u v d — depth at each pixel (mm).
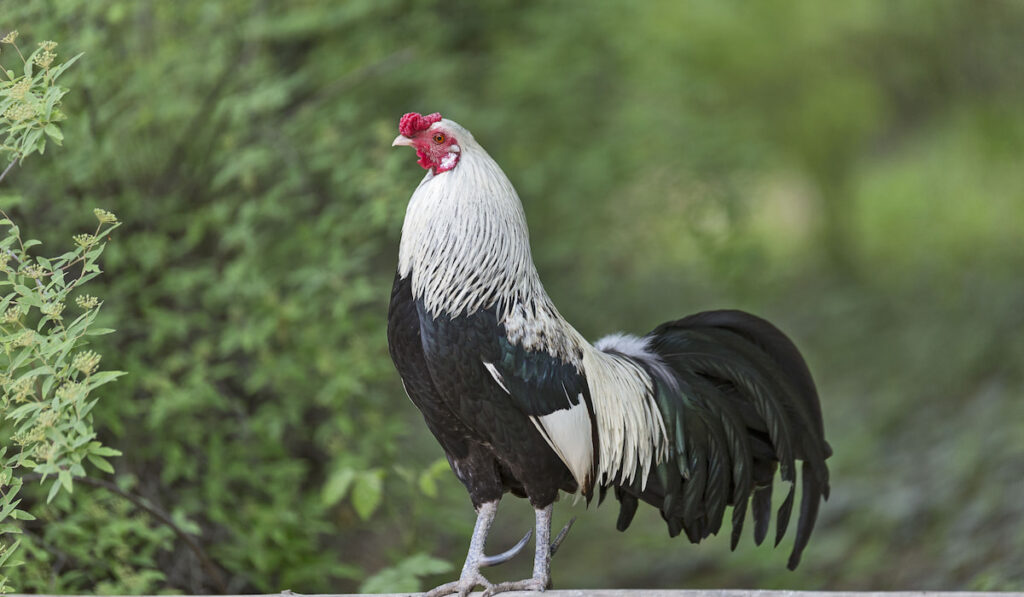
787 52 28312
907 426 18953
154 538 9312
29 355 6555
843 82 29453
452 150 6887
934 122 30750
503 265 6773
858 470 17734
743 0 27094
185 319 11414
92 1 10492
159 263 11609
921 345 22656
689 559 15391
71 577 9227
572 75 18156
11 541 9062
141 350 11070
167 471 10555
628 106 19375
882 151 32906
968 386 19750
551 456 6969
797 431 8094
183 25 12617
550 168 18062
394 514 11922
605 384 7375
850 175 32375
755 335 8375
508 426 6797
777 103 29938
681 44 22750
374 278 13539
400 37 15961
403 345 6949
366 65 15047
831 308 27938
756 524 8289
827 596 7016
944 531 14648
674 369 8039
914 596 7109
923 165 31562
